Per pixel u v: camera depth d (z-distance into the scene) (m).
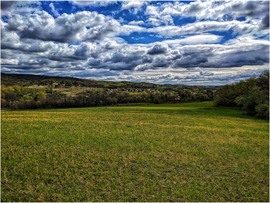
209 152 29.98
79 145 30.33
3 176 21.19
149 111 73.56
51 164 24.09
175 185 20.77
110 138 34.22
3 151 27.03
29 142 30.56
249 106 70.94
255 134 41.72
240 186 20.97
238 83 97.19
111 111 71.50
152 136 36.78
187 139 35.94
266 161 27.27
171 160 26.50
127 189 19.80
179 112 73.00
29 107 90.75
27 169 22.73
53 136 33.69
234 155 29.11
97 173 22.55
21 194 18.55
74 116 55.06
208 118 60.47
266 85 79.06
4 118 47.00
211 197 19.03
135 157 26.88
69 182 20.64
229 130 44.34
